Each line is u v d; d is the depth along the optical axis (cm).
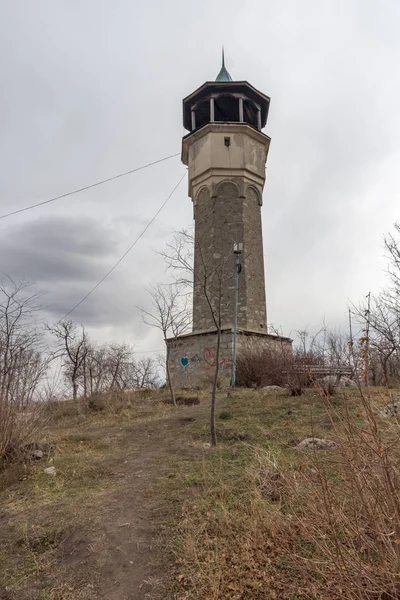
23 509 530
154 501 512
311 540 325
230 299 1877
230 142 2086
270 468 512
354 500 296
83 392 1777
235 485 516
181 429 908
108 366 2370
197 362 1838
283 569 350
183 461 655
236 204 2025
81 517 487
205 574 356
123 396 1562
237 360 1638
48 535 454
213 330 1800
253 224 2048
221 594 332
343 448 318
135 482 592
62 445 855
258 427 805
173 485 551
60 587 364
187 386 1759
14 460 733
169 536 428
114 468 680
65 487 602
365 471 288
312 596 308
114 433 973
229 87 2131
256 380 1541
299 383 1090
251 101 2214
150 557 398
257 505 427
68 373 2284
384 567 267
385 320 1185
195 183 2134
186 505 484
